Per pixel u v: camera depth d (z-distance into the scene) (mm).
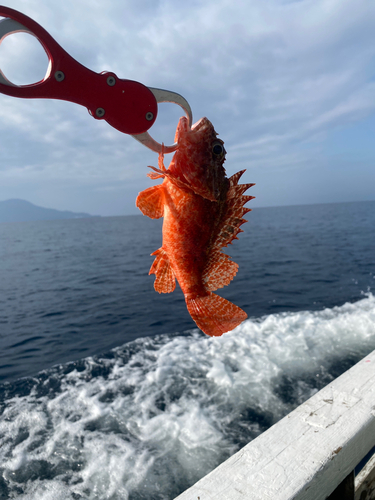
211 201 1193
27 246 46406
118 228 89562
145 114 908
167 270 1359
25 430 5145
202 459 4473
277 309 10898
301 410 1914
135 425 5188
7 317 11953
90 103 832
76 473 4305
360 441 1760
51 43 742
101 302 13375
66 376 6875
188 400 5762
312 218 79062
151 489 4047
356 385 2098
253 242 33906
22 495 4020
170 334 9070
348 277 15344
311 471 1501
